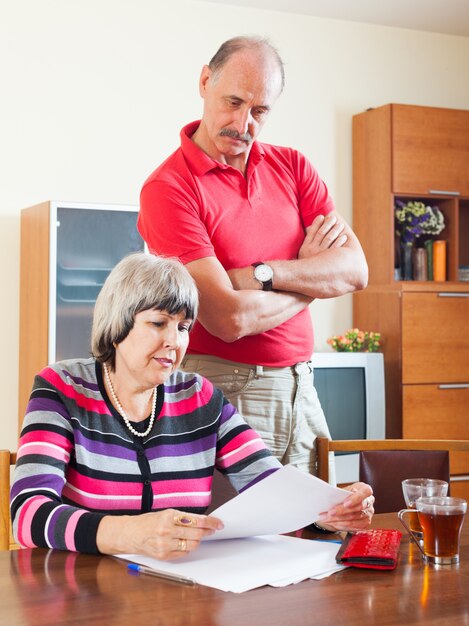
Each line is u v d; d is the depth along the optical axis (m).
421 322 4.61
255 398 2.22
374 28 5.14
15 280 4.32
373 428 4.35
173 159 2.29
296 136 4.96
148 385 1.68
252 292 2.19
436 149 4.82
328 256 2.32
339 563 1.46
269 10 4.89
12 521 1.55
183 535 1.40
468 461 4.64
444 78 5.30
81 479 1.64
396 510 2.19
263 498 1.46
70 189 4.44
